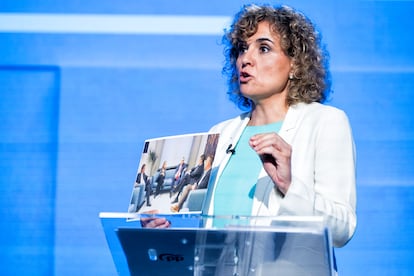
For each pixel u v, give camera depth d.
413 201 6.71
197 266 3.10
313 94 4.35
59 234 6.99
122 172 7.05
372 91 6.91
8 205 7.04
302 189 3.46
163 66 7.16
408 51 6.96
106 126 7.11
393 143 6.82
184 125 7.07
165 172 3.65
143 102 7.12
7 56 7.25
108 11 7.26
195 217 3.01
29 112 7.16
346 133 4.00
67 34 7.26
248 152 4.23
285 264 2.96
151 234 3.05
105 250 6.96
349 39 7.00
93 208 7.01
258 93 4.24
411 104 6.88
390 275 6.62
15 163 7.10
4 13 7.34
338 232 3.56
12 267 6.96
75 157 7.07
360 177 6.76
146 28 7.21
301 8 7.07
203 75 7.12
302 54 4.32
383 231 6.67
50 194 7.04
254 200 3.93
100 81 7.17
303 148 3.99
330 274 2.92
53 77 7.21
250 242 2.93
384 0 7.02
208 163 3.50
